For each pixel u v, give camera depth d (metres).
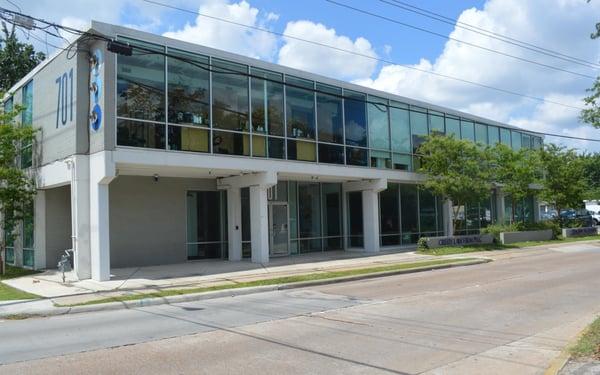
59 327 10.31
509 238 30.50
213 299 13.74
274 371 6.84
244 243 23.80
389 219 27.97
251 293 14.66
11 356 7.91
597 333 7.96
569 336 8.59
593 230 37.59
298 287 15.64
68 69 18.31
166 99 17.77
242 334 9.16
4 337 9.45
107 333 9.50
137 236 20.98
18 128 20.31
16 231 23.45
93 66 17.38
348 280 16.88
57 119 19.20
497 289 14.09
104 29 16.67
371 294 13.84
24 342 8.94
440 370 6.79
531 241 31.81
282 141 21.23
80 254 17.12
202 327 9.88
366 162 24.83
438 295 13.30
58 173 18.91
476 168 26.58
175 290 14.34
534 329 9.20
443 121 29.86
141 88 17.25
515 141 36.12
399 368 6.91
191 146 18.31
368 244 26.08
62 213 21.84
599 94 11.82
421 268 19.41
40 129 20.77
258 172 20.84
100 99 16.77
